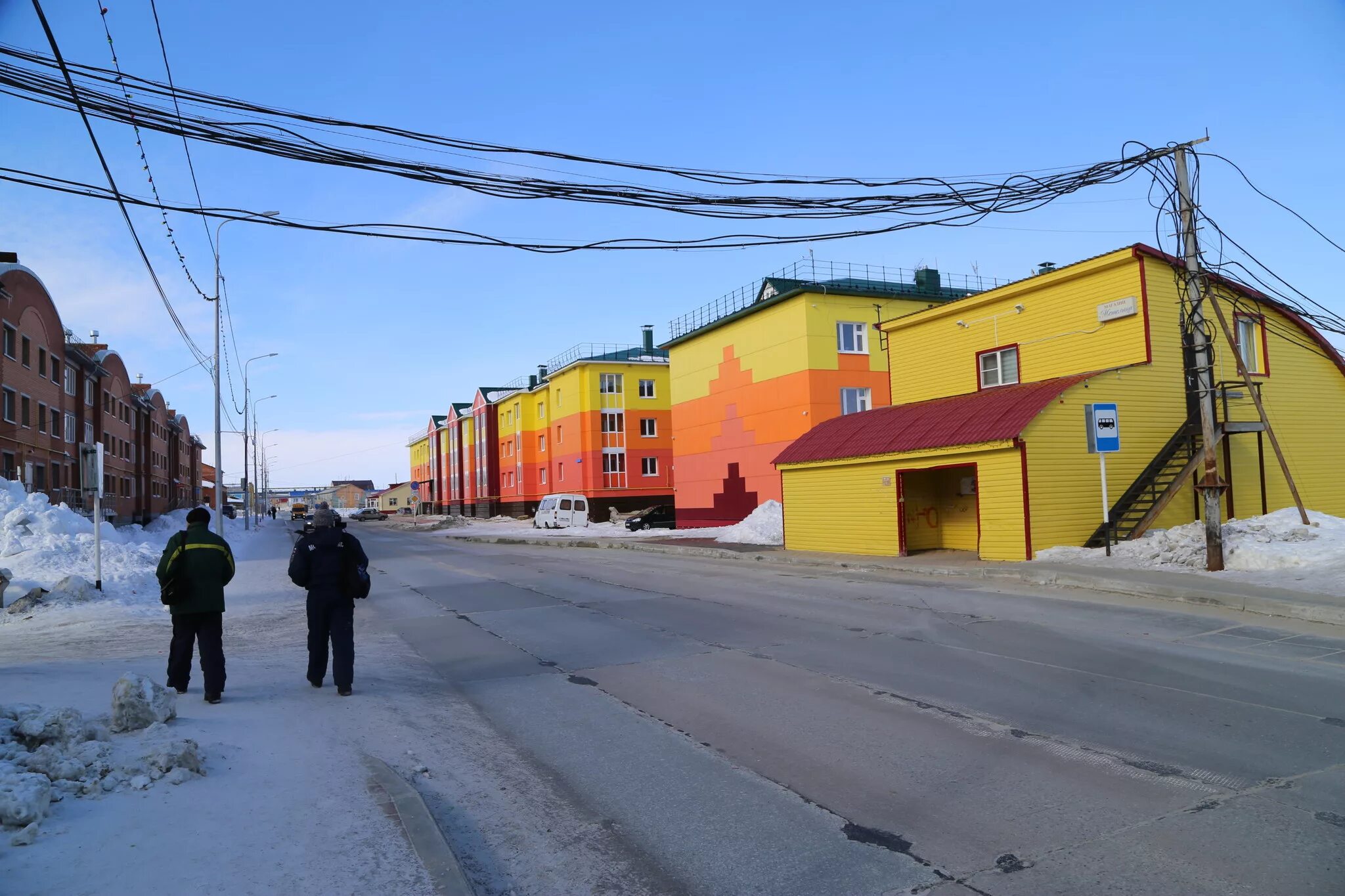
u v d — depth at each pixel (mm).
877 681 8008
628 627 11766
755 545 26422
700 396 39312
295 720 6910
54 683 8008
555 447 60062
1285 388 20938
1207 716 6531
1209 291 14547
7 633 12633
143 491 56719
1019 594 13352
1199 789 5066
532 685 8578
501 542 37781
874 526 20594
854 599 13492
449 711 7562
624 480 54844
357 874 3908
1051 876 4039
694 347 39844
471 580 19094
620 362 55250
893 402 25391
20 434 31547
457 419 83500
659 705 7539
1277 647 9047
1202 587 12172
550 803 5262
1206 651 8883
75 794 4766
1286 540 14594
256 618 14328
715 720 6965
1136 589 12805
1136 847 4309
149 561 21578
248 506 61906
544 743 6547
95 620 13945
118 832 4301
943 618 11375
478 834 4793
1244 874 3980
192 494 86875
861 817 4867
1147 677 7797
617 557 25062
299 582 8172
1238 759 5555
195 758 5305
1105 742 5980
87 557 19406
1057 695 7266
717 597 14492
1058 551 16656
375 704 7680
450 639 11508
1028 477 16938
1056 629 10352
